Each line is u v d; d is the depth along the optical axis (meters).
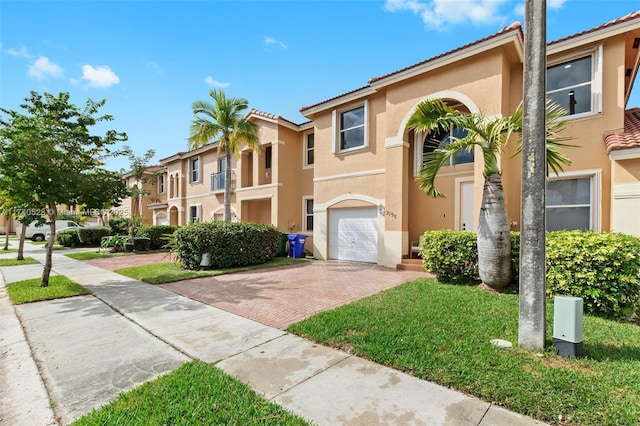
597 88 8.35
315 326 5.06
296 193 17.41
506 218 6.98
